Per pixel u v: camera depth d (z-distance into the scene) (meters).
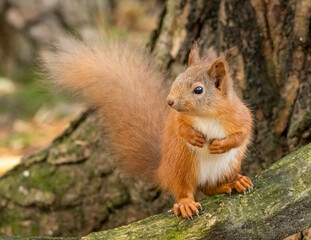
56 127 18.67
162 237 7.66
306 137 10.27
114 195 11.66
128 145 9.97
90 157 11.85
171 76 11.40
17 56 21.75
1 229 12.30
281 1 10.22
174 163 8.43
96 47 10.54
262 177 8.05
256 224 7.68
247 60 10.59
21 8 21.70
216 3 10.95
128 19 23.66
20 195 12.23
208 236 7.62
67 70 10.27
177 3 11.30
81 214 11.96
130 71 10.37
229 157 8.40
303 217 7.80
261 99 10.60
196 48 9.08
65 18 22.05
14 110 19.58
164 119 9.97
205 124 8.13
